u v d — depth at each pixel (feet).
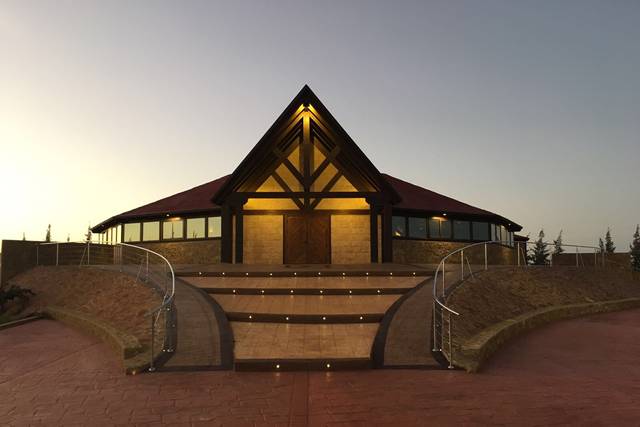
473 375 24.97
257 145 66.69
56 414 18.98
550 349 32.27
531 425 17.48
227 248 68.69
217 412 19.06
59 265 63.36
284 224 73.46
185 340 30.76
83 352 30.99
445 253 84.53
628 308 57.67
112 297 44.32
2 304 49.39
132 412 19.13
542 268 59.26
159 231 84.94
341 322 36.17
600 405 19.89
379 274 51.88
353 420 18.04
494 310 40.96
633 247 206.08
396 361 27.45
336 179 69.36
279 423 17.79
